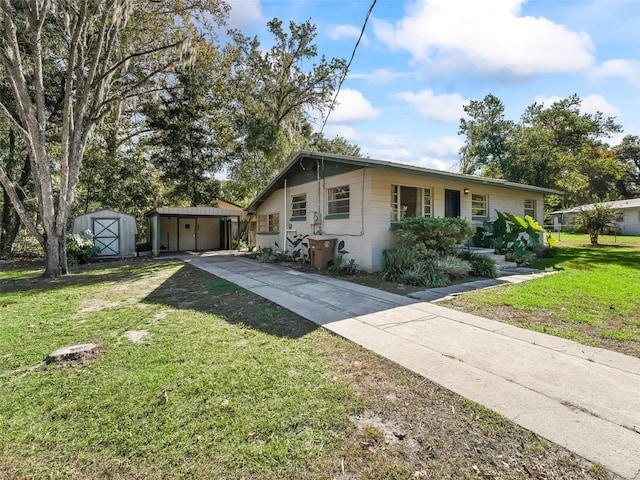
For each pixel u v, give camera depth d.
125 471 1.80
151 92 12.42
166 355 3.31
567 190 20.19
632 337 3.68
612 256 11.27
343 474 1.77
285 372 2.92
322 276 8.26
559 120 22.02
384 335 3.86
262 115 18.73
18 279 8.46
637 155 35.84
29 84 12.99
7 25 7.89
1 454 1.94
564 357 3.18
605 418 2.20
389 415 2.28
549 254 11.41
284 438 2.05
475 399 2.46
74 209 17.64
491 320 4.41
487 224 10.34
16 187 14.47
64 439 2.06
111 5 9.05
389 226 8.85
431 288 6.55
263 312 4.89
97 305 5.49
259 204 15.11
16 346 3.62
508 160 19.94
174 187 21.53
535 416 2.23
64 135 9.09
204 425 2.18
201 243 19.69
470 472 1.77
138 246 17.19
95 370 3.00
